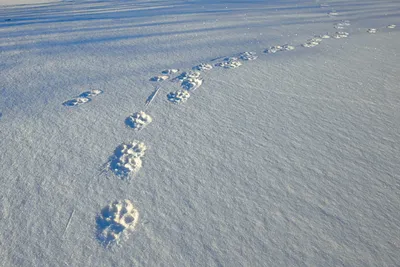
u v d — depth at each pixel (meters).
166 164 2.37
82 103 3.16
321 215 1.97
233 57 4.43
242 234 1.84
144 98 3.27
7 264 1.67
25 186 2.15
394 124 2.88
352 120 2.94
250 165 2.37
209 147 2.56
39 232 1.85
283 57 4.46
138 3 8.45
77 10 7.62
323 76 3.85
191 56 4.47
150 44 5.02
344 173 2.30
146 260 1.70
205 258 1.71
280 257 1.72
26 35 5.57
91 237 1.82
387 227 1.89
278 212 1.99
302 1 8.73
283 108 3.13
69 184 2.18
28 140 2.60
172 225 1.90
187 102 3.21
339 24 6.27
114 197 2.08
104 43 5.09
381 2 8.44
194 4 8.27
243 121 2.91
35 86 3.52
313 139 2.67
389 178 2.26
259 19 6.68
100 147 2.54
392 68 4.09
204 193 2.12
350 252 1.74
